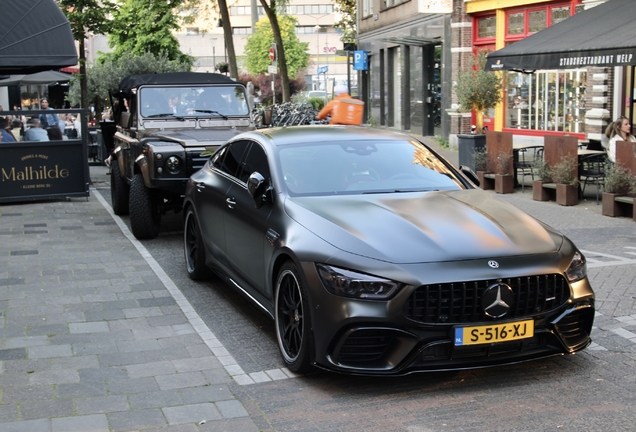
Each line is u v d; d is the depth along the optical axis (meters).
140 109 10.44
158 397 4.57
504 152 13.77
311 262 4.71
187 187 7.66
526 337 4.56
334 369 4.58
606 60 11.14
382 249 4.59
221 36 92.31
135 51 41.16
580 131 18.16
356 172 5.85
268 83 57.94
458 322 4.45
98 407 4.41
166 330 5.95
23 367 5.08
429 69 27.00
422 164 6.14
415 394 4.63
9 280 7.50
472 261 4.54
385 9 31.52
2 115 12.34
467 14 22.11
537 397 4.55
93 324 6.09
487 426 4.15
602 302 6.50
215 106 10.80
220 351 5.45
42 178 12.65
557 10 18.78
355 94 39.41
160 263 8.41
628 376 4.88
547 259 4.70
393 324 4.43
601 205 11.94
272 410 4.41
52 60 11.90
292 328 5.02
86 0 17.55
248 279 5.98
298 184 5.65
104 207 12.38
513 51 13.15
